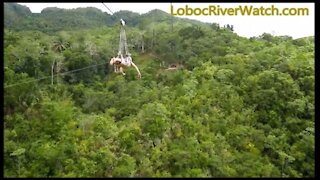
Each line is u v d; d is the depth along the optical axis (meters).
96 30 90.88
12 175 32.31
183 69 63.56
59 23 94.81
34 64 51.31
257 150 38.06
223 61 57.44
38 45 57.75
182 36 78.81
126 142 35.94
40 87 48.56
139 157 34.97
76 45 68.75
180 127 38.66
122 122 42.16
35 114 38.84
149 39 81.44
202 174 32.94
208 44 70.94
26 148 34.59
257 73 49.78
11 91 38.88
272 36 77.94
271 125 42.19
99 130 38.50
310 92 45.06
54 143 35.06
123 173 32.41
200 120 40.56
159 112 39.53
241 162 36.09
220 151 36.44
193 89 47.81
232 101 44.06
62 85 54.31
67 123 38.41
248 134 39.47
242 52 63.78
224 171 34.25
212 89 46.69
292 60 49.75
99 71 65.38
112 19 114.56
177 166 34.06
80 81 59.44
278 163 37.53
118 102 50.25
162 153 35.00
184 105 43.03
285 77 45.66
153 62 70.19
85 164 32.66
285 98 44.22
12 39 54.31
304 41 66.31
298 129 41.34
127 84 56.59
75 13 109.38
